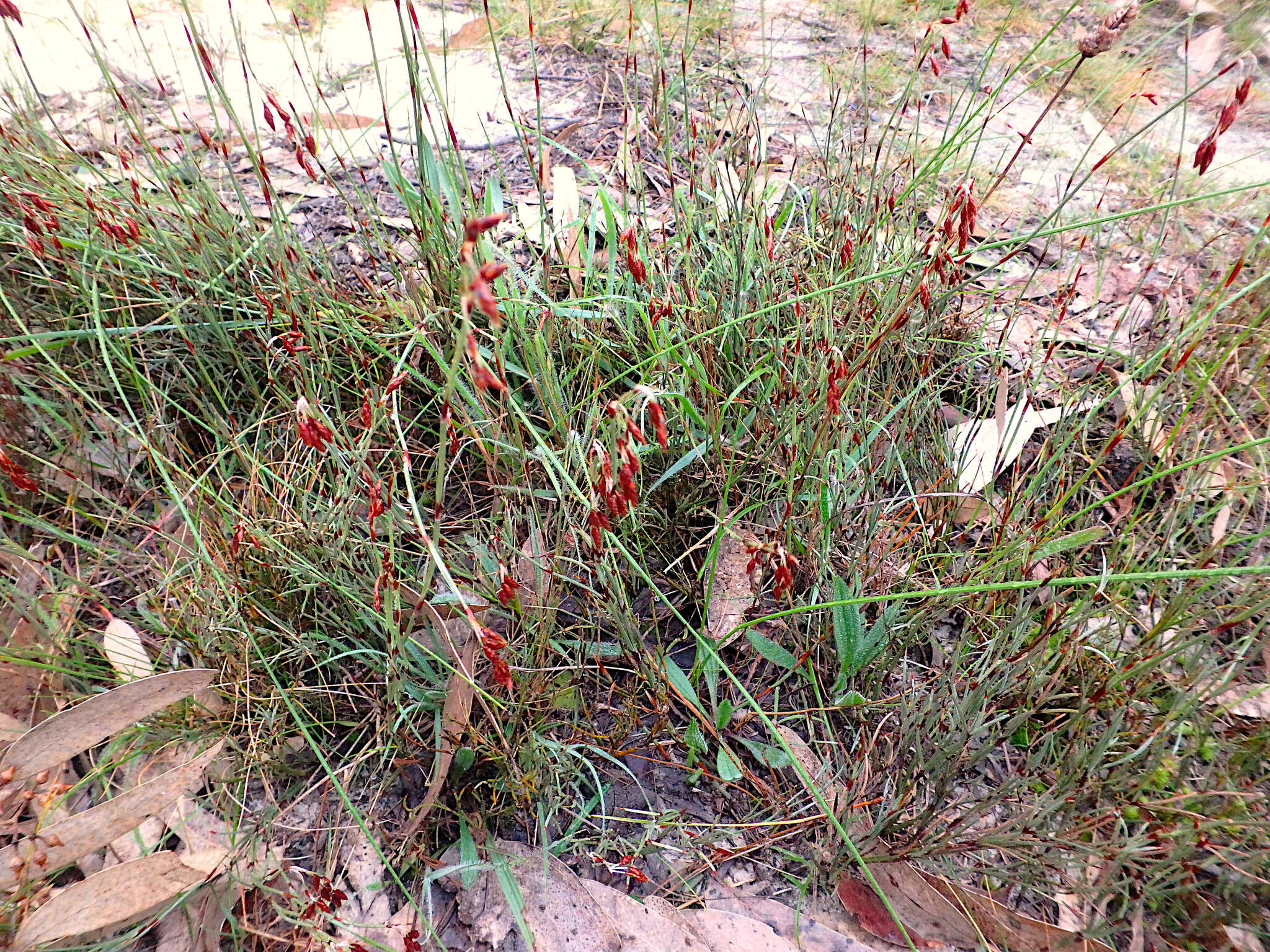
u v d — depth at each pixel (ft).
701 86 3.10
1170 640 1.71
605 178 2.77
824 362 1.83
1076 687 1.70
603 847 1.56
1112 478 2.14
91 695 1.66
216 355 2.12
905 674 1.76
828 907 1.53
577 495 1.51
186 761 1.56
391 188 2.68
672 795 1.64
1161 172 2.98
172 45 3.26
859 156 2.60
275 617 1.73
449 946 1.46
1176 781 1.60
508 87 3.21
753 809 1.62
